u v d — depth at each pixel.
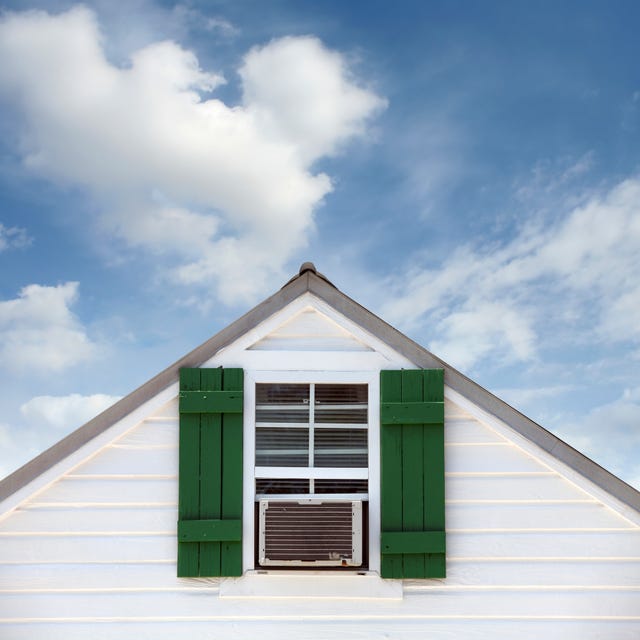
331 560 5.86
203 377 5.97
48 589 5.91
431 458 5.96
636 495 5.93
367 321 6.09
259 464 6.05
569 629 5.93
